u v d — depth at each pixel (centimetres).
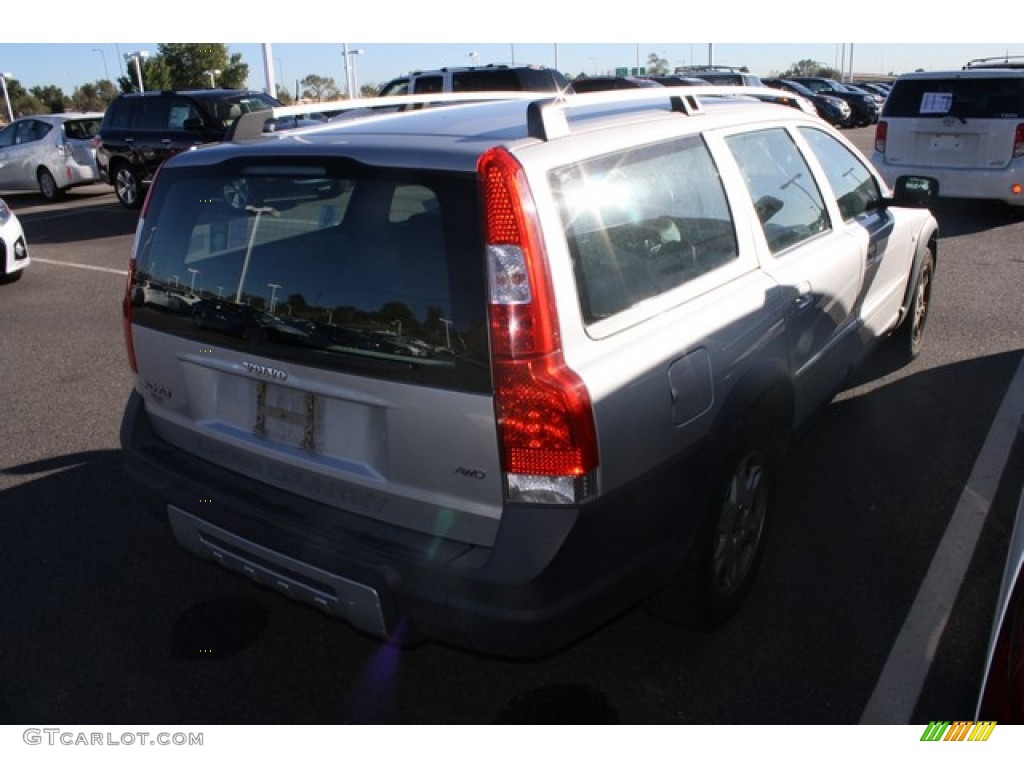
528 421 226
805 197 383
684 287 283
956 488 413
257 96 1495
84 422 539
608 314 248
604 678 299
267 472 282
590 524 236
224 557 287
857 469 434
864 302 440
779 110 391
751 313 305
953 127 1039
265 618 340
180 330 293
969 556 358
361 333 246
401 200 243
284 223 264
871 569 352
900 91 1074
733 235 316
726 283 303
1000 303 715
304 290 259
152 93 1498
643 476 252
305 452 268
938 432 473
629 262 261
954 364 573
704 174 307
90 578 366
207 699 296
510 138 249
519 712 287
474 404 230
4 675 308
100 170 1591
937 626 317
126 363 659
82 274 998
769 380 310
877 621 321
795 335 342
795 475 430
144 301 305
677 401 261
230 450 292
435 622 241
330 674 308
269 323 265
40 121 1716
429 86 1565
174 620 339
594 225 249
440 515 246
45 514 420
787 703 283
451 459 238
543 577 230
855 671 296
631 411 243
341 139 269
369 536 253
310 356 256
